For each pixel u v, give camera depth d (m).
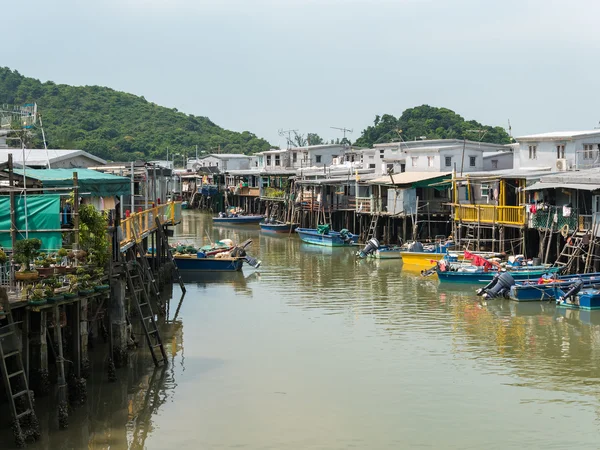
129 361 26.84
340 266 52.47
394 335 32.19
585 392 25.12
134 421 22.45
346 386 25.69
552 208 44.50
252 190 96.25
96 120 151.88
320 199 72.50
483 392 25.12
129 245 31.20
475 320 34.78
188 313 36.75
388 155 79.38
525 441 21.31
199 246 64.25
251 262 50.09
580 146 56.28
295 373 27.02
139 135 150.38
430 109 121.56
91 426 22.08
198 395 24.70
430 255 50.97
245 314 36.41
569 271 41.12
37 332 21.23
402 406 23.88
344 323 34.44
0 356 18.50
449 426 22.34
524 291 38.41
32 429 19.73
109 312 25.48
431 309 37.25
